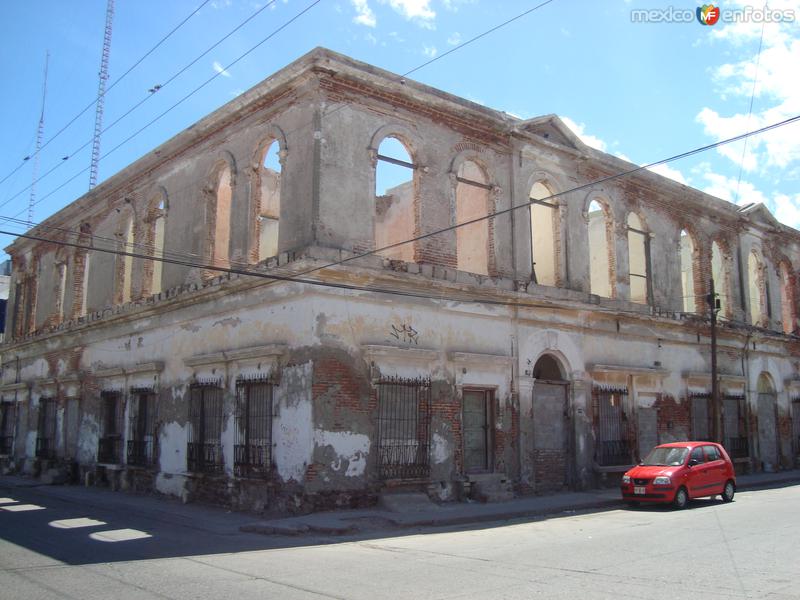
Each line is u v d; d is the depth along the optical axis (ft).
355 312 52.60
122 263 79.77
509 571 29.71
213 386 59.47
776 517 47.85
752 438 90.48
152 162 74.64
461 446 58.03
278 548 37.45
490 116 64.90
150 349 70.08
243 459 54.60
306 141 53.98
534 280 67.00
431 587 26.61
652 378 77.20
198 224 66.54
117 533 43.52
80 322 83.05
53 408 89.04
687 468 57.77
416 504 52.03
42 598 25.17
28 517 52.01
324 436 49.37
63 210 91.45
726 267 93.86
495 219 65.00
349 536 42.14
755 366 93.71
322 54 53.31
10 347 100.94
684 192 85.81
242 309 57.57
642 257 84.84
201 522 48.78
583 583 26.96
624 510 56.44
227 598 24.99
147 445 68.95
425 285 57.21
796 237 107.65
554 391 67.72
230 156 63.26
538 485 63.98
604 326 72.69
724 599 24.04
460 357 58.39
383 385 53.62
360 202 55.01
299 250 51.85
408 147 60.44
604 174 76.84
